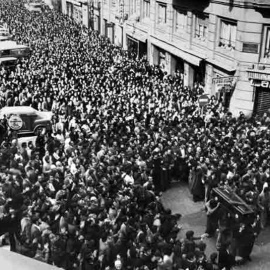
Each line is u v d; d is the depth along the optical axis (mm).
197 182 15633
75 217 11234
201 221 14648
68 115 21703
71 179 13227
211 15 27469
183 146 17141
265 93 25234
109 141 17328
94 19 56344
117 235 10383
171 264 9641
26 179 12750
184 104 24984
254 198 13156
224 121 21422
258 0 23359
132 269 9969
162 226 11117
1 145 17031
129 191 12945
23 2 75688
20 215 10797
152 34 37031
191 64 30688
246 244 11891
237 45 25203
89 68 32500
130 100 24953
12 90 26062
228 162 15258
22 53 36688
